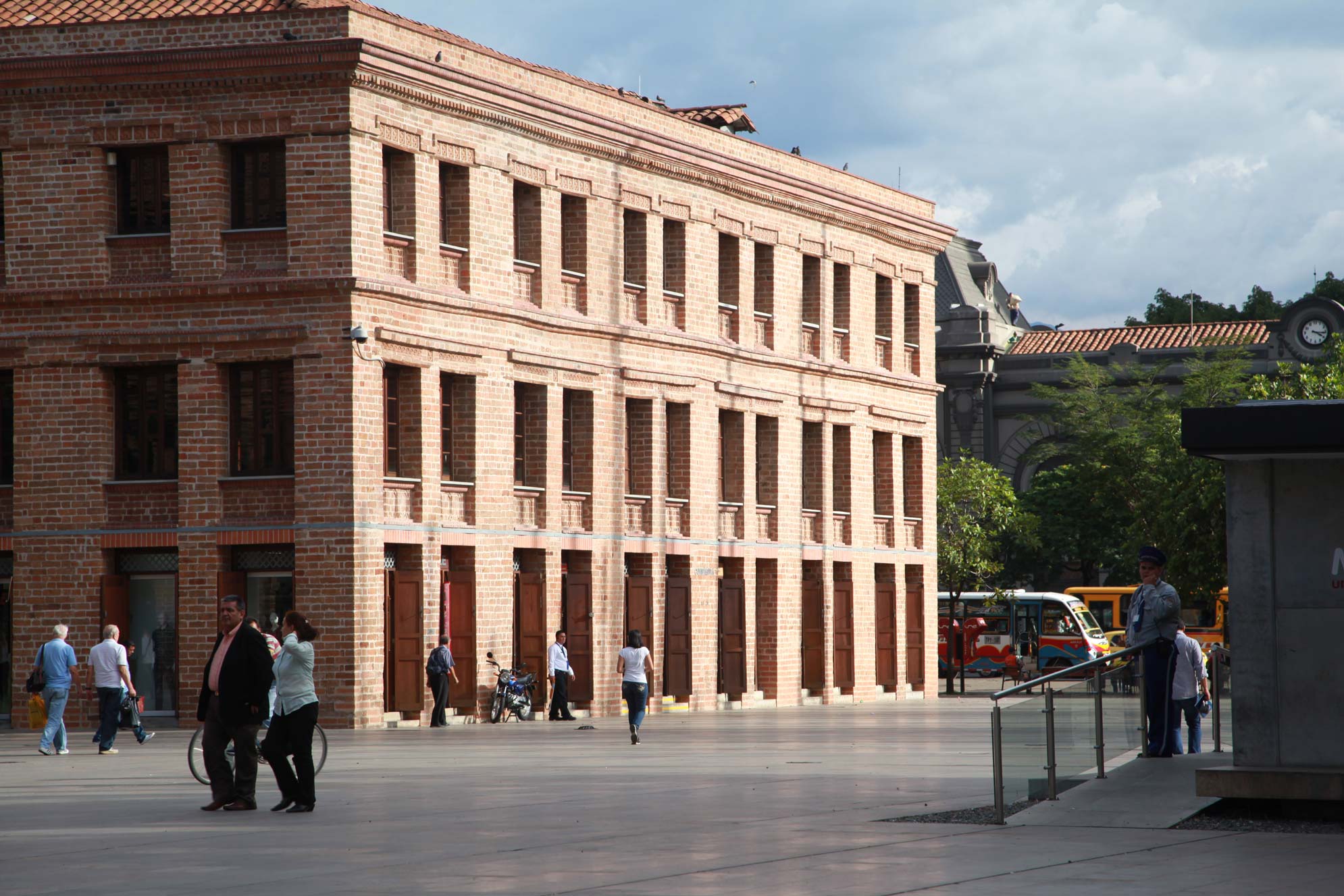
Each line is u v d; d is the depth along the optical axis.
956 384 105.44
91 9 45.12
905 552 63.97
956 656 87.38
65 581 44.03
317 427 42.53
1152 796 20.97
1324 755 19.67
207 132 43.25
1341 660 19.61
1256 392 78.19
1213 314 129.25
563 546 49.16
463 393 46.12
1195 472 74.44
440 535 44.81
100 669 35.34
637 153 51.53
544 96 48.53
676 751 34.25
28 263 44.19
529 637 47.88
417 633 44.06
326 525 42.41
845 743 36.22
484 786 26.25
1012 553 95.62
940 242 65.94
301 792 22.62
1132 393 94.94
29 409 44.19
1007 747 20.33
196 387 43.34
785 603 57.72
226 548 43.38
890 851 17.78
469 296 45.84
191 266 43.38
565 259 50.22
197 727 43.06
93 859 18.09
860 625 61.38
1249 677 19.92
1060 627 85.62
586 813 22.00
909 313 65.62
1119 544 93.69
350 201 42.56
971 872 16.23
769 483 57.59
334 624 42.34
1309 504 19.75
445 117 45.41
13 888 16.06
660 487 52.44
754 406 56.50
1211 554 74.75
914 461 65.31
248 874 16.77
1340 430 18.95
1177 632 24.30
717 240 55.25
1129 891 15.02
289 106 42.84
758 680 57.19
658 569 52.41
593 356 50.19
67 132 44.03
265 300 42.94
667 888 15.49
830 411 60.00
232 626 23.12
